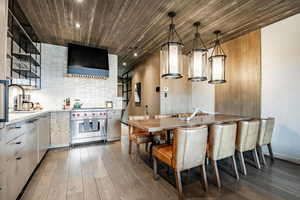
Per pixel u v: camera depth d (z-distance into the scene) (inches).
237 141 90.6
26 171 72.2
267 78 118.8
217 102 163.5
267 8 94.7
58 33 127.0
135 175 87.0
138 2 87.2
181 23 112.3
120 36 133.9
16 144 61.1
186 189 73.4
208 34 132.5
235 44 142.9
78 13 98.0
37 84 141.7
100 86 174.9
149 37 136.6
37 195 67.6
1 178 50.1
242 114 136.6
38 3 86.9
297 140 103.3
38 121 93.1
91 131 147.6
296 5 91.7
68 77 158.6
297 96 103.3
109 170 92.7
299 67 102.2
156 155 80.7
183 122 92.3
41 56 146.8
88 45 154.6
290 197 67.2
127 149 133.6
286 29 107.7
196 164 71.2
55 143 133.4
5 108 50.5
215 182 79.4
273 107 115.3
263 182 79.9
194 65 105.1
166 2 87.4
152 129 73.5
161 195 68.6
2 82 50.8
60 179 81.5
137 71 255.8
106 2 86.9
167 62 94.3
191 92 205.0
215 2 87.9
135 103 265.6
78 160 107.7
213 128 77.2
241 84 137.9
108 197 66.9
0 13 54.3
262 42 121.7
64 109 144.1
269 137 104.9
